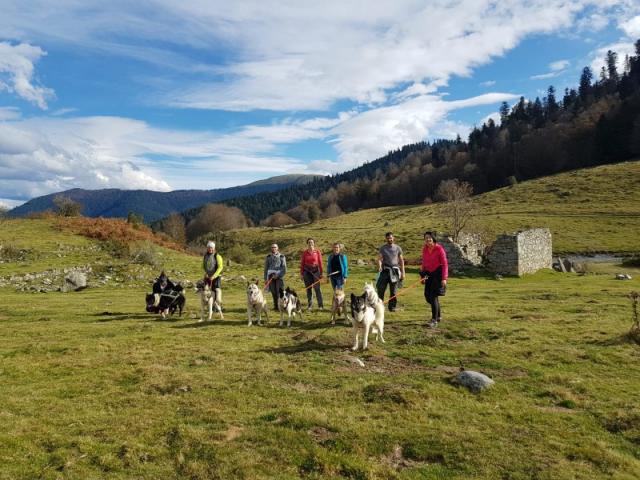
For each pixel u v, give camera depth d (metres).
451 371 9.52
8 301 22.14
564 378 8.91
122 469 5.86
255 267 42.06
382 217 105.12
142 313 17.84
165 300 16.75
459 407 7.64
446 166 159.62
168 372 9.41
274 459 6.06
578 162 120.00
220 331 13.42
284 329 13.66
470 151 166.62
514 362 9.97
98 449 6.29
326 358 10.28
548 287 25.69
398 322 13.96
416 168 175.75
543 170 126.25
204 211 134.88
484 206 86.50
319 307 17.38
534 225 67.50
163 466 5.94
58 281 30.50
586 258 52.69
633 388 8.48
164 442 6.51
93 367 9.89
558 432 6.79
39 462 6.01
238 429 6.86
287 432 6.65
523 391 8.45
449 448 6.30
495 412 7.48
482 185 134.88
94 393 8.41
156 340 12.27
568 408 7.74
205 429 6.84
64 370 9.71
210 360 10.29
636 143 108.94
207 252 15.55
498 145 150.88
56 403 7.89
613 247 56.28
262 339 12.26
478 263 37.56
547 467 5.84
